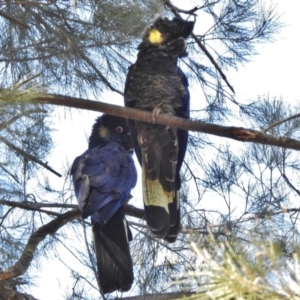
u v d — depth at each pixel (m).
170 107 9.00
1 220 8.82
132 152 9.88
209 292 3.69
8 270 8.18
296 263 3.60
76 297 9.38
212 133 7.57
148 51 9.09
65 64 9.41
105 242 8.48
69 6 9.23
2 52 9.28
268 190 9.82
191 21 9.28
